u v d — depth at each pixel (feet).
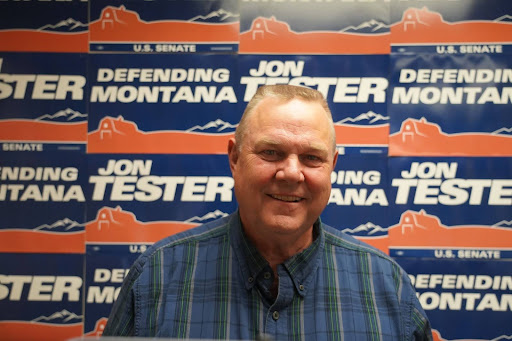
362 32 6.32
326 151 3.80
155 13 6.39
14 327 6.27
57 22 6.39
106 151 6.36
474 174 6.23
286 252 3.98
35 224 6.33
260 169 3.72
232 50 6.36
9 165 6.34
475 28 6.27
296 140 3.68
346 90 6.31
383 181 6.26
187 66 6.37
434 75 6.28
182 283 3.97
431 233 6.20
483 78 6.25
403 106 6.28
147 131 6.36
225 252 4.08
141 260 4.14
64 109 6.38
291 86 3.99
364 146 6.29
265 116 3.78
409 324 3.95
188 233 4.33
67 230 6.32
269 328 3.77
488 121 6.24
